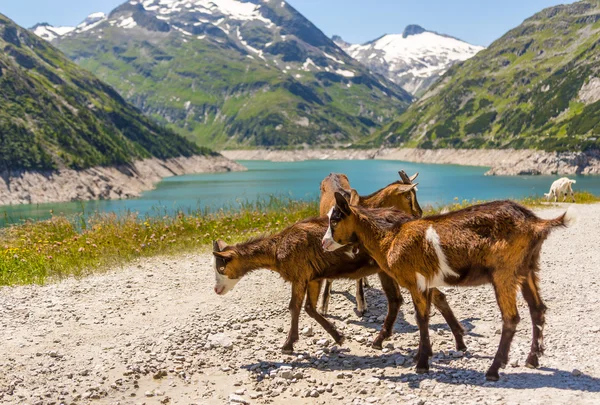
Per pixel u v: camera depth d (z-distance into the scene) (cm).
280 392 723
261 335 928
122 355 855
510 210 673
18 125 9719
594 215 2405
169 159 16450
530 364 716
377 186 9719
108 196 8881
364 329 935
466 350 809
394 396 672
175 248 1572
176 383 771
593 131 15925
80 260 1425
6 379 778
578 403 597
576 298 1045
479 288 1130
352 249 799
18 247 1573
